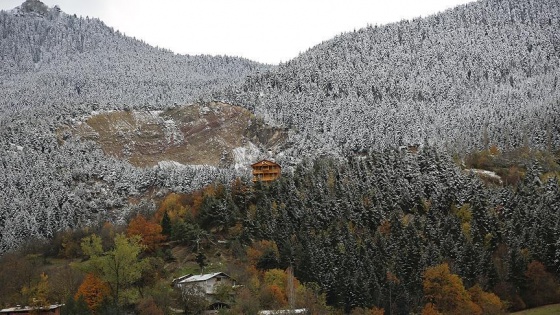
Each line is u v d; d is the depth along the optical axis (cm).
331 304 16788
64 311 14762
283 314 14212
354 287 16425
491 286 17288
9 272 18262
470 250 17950
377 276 17150
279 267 17825
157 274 17438
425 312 15500
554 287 17075
